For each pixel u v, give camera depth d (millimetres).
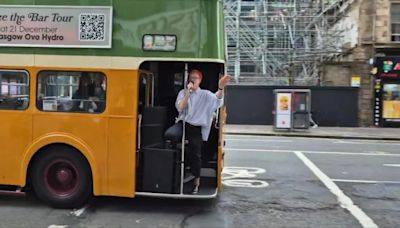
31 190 7281
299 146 16094
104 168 6645
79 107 6691
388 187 9188
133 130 6582
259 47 28516
